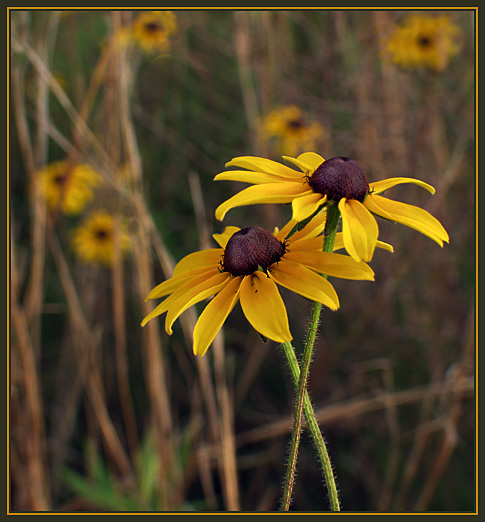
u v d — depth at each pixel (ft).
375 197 5.06
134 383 13.62
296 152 15.66
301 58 18.39
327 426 12.95
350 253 4.39
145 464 10.41
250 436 12.07
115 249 10.80
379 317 13.94
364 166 15.29
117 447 10.54
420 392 11.57
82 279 13.25
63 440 11.94
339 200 4.84
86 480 11.43
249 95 15.96
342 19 15.83
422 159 14.87
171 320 4.85
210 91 18.30
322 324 14.35
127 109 10.82
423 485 12.09
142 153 16.16
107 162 11.05
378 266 14.56
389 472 11.26
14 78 10.73
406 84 16.26
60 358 13.71
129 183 10.78
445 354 13.12
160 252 10.41
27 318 10.69
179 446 11.47
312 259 5.15
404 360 13.58
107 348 13.61
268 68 16.37
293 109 16.26
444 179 13.46
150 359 10.28
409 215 4.83
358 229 4.56
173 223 15.99
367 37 16.92
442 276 13.85
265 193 4.87
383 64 15.78
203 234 10.28
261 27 16.94
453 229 14.60
